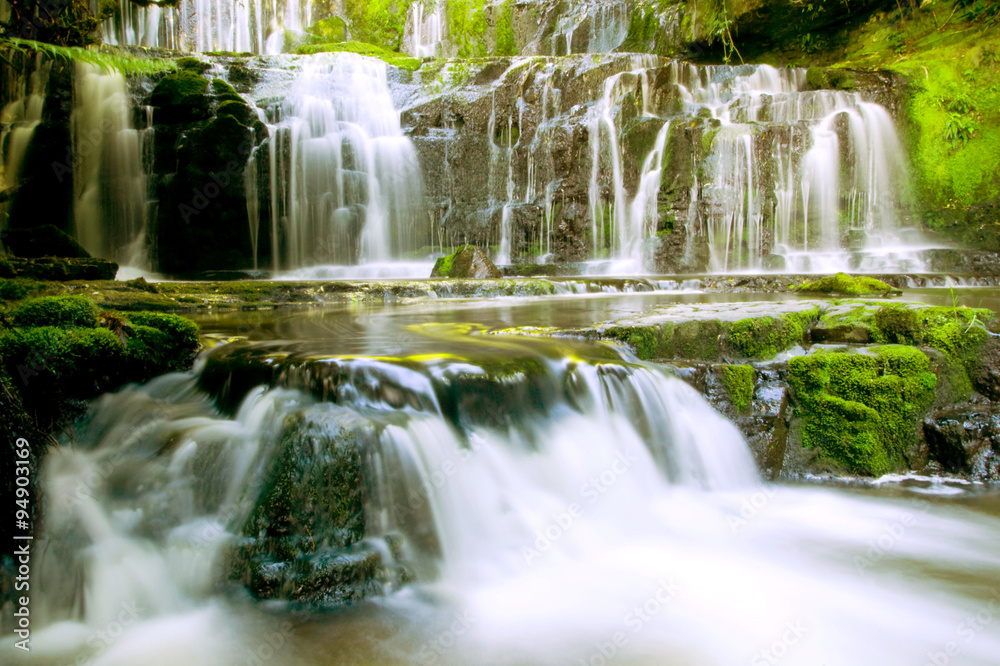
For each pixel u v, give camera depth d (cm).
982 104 1502
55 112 1423
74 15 1160
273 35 2136
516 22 2147
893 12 1683
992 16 1526
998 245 1447
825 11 1698
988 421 507
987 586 361
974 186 1489
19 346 385
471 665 294
